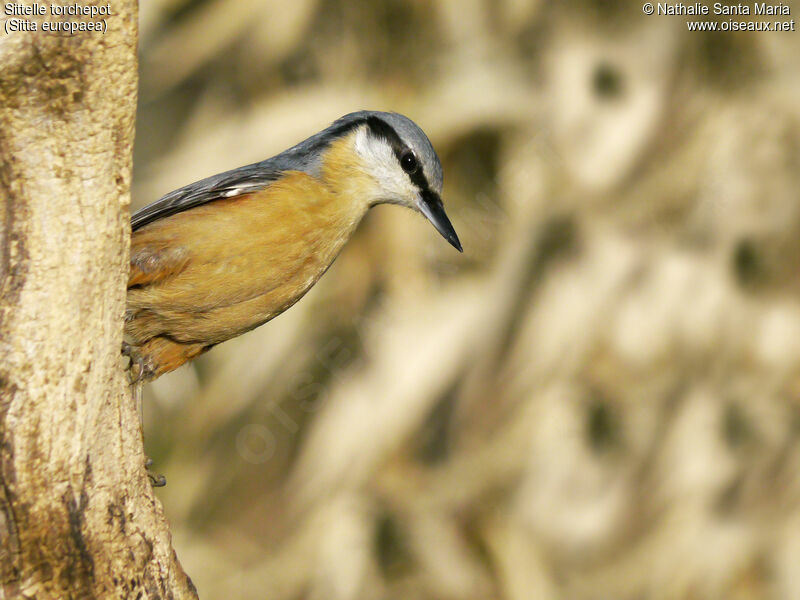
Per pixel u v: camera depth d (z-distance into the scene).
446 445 11.16
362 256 11.16
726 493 11.02
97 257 5.14
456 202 11.10
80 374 5.16
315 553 10.69
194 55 11.76
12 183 4.98
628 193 11.28
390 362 10.82
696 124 11.34
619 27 11.62
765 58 11.41
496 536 10.76
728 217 11.23
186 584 5.76
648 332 11.06
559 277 11.16
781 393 11.11
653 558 10.91
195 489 11.46
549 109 11.12
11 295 5.02
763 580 10.95
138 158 12.75
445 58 11.30
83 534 5.25
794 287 11.25
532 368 11.02
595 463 11.08
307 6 11.47
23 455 5.05
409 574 10.80
